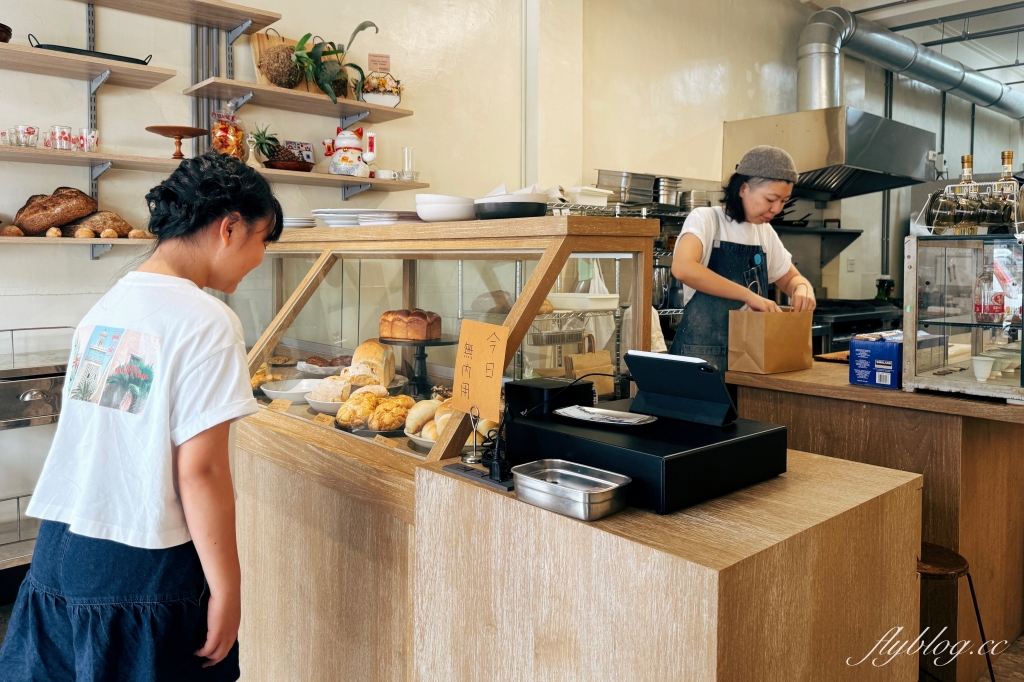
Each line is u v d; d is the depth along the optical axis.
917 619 1.37
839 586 1.14
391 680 1.52
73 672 1.28
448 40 4.46
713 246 3.04
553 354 1.48
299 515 1.80
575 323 1.50
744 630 0.95
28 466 3.19
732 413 1.30
